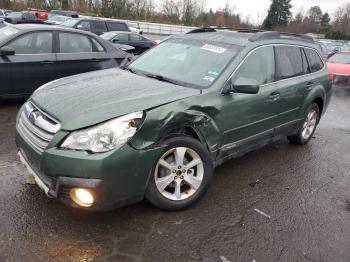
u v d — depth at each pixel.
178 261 2.98
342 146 6.30
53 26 7.37
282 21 68.31
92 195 2.97
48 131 3.12
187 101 3.55
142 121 3.17
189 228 3.41
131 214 3.52
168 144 3.37
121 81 3.97
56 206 3.54
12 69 6.59
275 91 4.61
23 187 3.85
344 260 3.21
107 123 3.04
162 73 4.31
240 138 4.27
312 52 5.70
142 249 3.07
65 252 2.96
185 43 4.73
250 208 3.88
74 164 2.92
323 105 6.00
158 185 3.43
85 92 3.57
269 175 4.75
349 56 13.46
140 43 17.34
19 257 2.87
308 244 3.37
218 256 3.09
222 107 3.84
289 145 5.99
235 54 4.21
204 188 3.78
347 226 3.74
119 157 3.01
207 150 3.73
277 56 4.80
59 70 7.16
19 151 3.70
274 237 3.42
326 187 4.59
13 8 38.38
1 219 3.29
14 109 6.70
